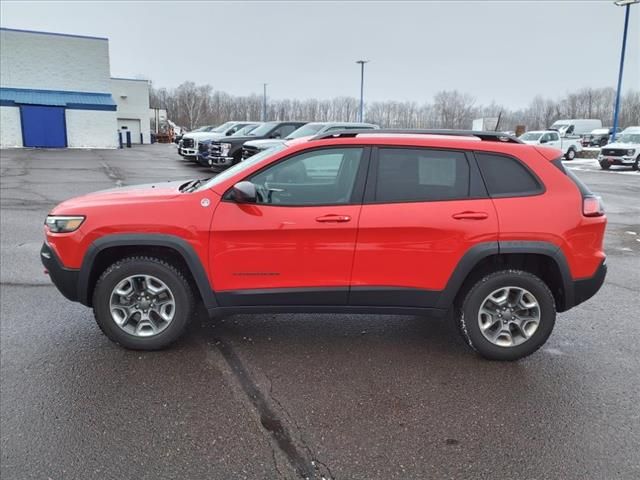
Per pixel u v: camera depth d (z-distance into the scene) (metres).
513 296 3.80
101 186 13.74
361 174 3.70
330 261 3.68
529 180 3.73
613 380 3.55
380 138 3.75
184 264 3.85
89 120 32.91
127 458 2.65
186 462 2.63
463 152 3.74
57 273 3.76
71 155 26.38
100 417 3.00
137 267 3.76
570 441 2.85
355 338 4.20
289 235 3.63
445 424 3.00
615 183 17.94
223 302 3.76
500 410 3.15
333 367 3.69
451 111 72.88
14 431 2.86
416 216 3.62
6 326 4.30
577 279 3.73
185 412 3.07
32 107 31.09
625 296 5.39
